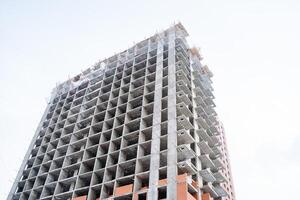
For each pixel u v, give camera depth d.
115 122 54.19
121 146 47.97
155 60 64.44
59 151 59.03
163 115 51.00
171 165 39.28
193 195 38.94
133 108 57.31
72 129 63.34
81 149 54.59
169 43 64.88
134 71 64.62
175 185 36.75
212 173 46.78
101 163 50.06
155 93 53.47
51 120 70.00
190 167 40.59
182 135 44.38
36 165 59.19
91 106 66.44
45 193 51.38
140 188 41.09
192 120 51.06
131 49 73.00
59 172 53.78
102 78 71.75
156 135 45.09
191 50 68.44
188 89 54.69
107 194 43.94
